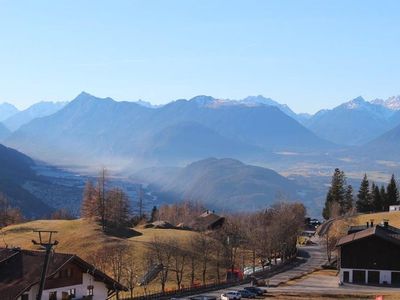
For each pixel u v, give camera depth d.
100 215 184.12
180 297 97.75
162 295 98.81
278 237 157.62
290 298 92.06
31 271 62.81
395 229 130.00
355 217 198.88
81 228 163.75
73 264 66.88
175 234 163.38
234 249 162.00
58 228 168.38
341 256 114.19
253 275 126.69
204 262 127.06
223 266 138.62
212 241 148.88
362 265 112.88
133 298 92.50
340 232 155.62
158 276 124.81
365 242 113.12
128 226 198.75
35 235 160.62
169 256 126.81
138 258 132.62
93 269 68.75
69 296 65.56
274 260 156.75
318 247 193.62
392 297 89.44
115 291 74.38
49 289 63.53
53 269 63.16
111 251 134.00
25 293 61.41
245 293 94.38
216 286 111.94
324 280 119.62
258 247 153.38
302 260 161.62
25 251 68.06
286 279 121.88
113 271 116.12
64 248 146.75
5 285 61.19
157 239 149.12
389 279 111.62
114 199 198.00
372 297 92.38
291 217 177.38
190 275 128.38
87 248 143.25
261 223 184.88
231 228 169.75
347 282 113.00
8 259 65.44
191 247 146.12
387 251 112.06
